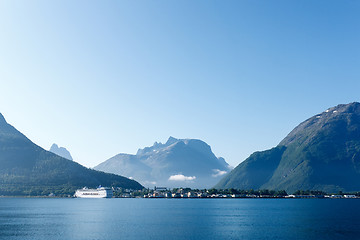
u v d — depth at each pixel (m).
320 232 189.25
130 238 169.00
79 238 168.00
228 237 174.25
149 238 169.62
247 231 194.75
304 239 168.25
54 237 170.00
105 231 190.38
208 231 194.00
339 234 182.00
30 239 164.50
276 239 168.38
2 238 167.25
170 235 178.75
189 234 182.62
